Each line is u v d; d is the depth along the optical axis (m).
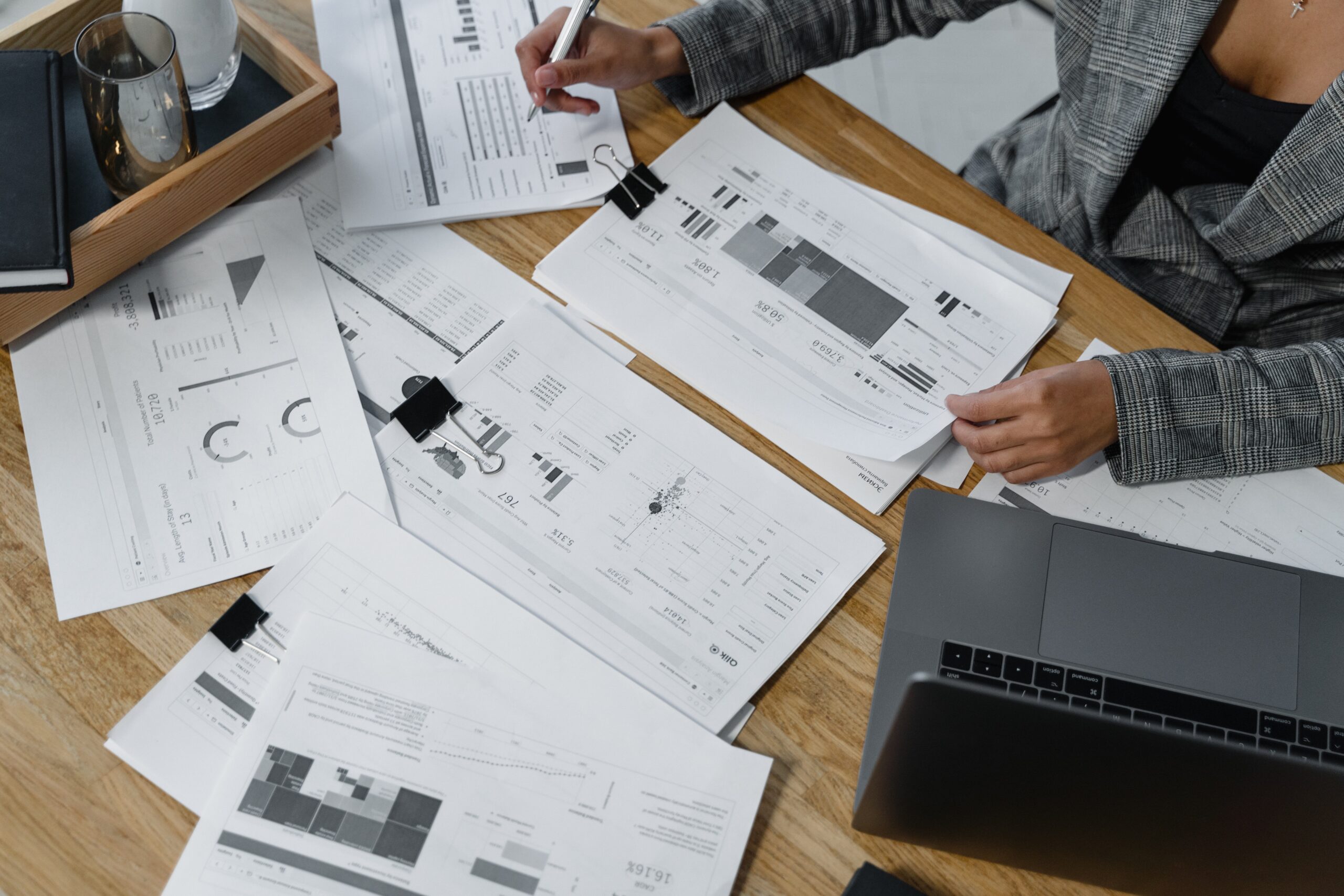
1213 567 0.68
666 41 0.91
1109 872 0.59
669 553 0.72
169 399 0.75
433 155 0.89
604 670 0.66
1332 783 0.45
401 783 0.61
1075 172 0.99
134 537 0.69
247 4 0.95
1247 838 0.51
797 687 0.68
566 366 0.79
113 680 0.65
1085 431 0.77
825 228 0.87
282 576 0.68
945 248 0.87
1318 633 0.65
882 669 0.65
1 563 0.68
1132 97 0.91
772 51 0.95
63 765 0.62
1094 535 0.69
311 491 0.72
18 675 0.64
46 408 0.74
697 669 0.68
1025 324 0.84
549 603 0.69
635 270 0.84
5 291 0.71
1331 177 0.85
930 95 2.12
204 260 0.81
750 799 0.63
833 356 0.81
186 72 0.81
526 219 0.87
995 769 0.51
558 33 0.91
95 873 0.59
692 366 0.80
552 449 0.75
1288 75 0.95
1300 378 0.79
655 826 0.62
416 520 0.71
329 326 0.79
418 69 0.94
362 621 0.67
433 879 0.59
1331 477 0.79
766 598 0.71
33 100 0.74
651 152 0.91
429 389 0.76
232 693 0.64
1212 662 0.65
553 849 0.60
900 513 0.76
